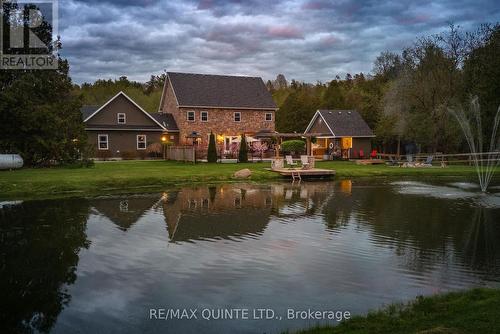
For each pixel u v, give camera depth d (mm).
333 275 8305
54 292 7504
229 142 46000
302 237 11375
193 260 9297
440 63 41656
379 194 19938
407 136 43594
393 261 9195
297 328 6082
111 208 15852
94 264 9047
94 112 41906
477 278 8102
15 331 6105
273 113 49156
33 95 29578
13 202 17219
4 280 8117
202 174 25891
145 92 98938
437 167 34656
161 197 18688
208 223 13203
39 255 9703
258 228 12492
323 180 26703
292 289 7574
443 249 10172
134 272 8531
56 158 30078
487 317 5504
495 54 40094
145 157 42969
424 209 15727
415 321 5703
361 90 69312
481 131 39281
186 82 46938
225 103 46438
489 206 16391
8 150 29078
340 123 49656
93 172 26031
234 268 8750
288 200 17969
